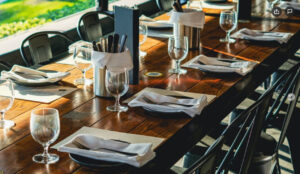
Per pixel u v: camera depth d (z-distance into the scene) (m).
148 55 3.01
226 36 3.41
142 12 6.06
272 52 3.09
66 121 1.95
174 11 3.06
